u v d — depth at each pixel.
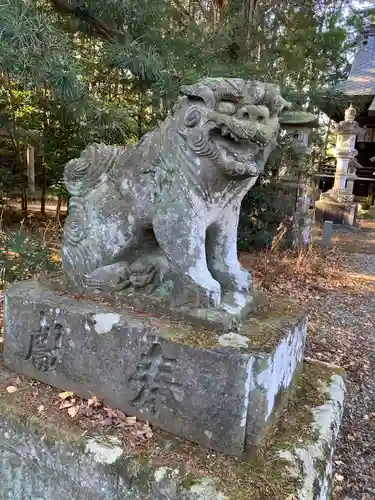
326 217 9.75
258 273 4.54
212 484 1.03
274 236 5.40
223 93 1.12
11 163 6.06
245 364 1.07
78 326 1.31
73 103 2.76
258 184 5.66
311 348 2.95
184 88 1.17
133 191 1.32
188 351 1.13
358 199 14.27
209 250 1.40
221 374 1.10
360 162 14.59
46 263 3.00
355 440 2.04
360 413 2.25
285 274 4.67
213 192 1.21
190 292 1.25
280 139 5.00
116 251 1.35
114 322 1.25
